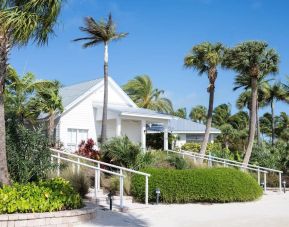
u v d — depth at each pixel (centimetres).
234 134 5019
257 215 1313
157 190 1470
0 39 1110
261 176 2333
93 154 1948
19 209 984
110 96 2944
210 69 2848
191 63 2880
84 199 1441
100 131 2783
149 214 1281
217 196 1584
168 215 1274
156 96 4691
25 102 2295
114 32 2520
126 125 2967
